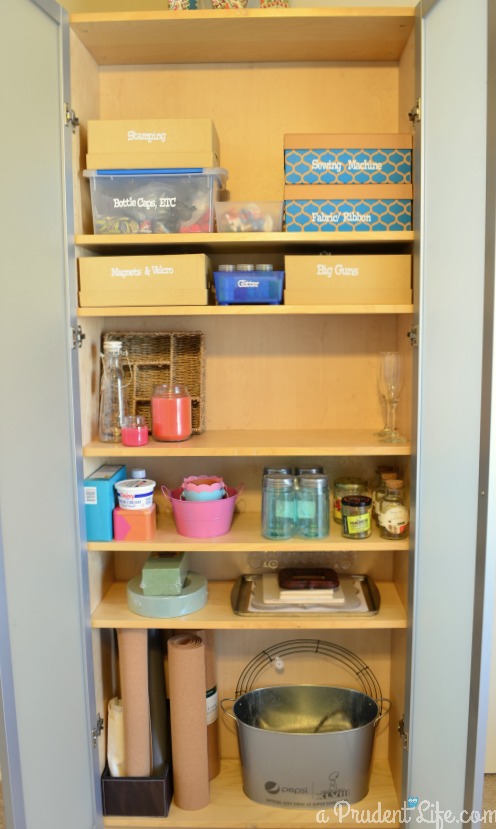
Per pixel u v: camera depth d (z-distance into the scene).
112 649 2.15
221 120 2.07
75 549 1.85
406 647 1.92
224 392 2.16
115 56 1.99
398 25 1.80
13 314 1.50
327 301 1.86
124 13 1.76
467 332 1.50
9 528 1.47
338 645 2.23
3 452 1.45
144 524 1.91
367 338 2.13
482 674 1.47
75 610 1.84
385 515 1.92
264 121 2.07
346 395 2.15
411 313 1.87
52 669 1.69
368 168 1.84
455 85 1.54
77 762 1.84
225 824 1.95
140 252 2.05
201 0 1.90
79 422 1.85
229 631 2.24
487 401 1.39
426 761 1.80
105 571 2.11
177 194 1.85
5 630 1.45
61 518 1.75
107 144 1.83
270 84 2.06
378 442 1.93
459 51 1.51
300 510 1.97
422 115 1.71
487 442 1.40
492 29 1.33
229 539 1.93
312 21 1.77
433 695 1.74
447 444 1.62
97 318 2.06
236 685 2.26
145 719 1.98
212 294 2.01
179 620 1.92
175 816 1.98
